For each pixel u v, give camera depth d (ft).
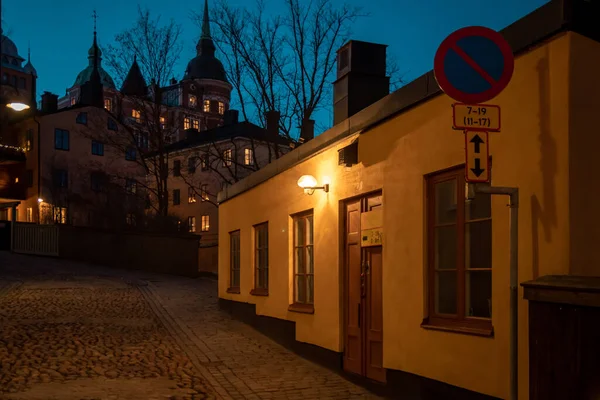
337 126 31.48
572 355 14.73
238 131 168.04
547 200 17.25
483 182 16.94
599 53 17.13
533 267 17.61
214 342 40.37
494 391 19.07
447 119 21.94
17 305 53.88
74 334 39.78
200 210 185.16
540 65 17.76
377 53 35.22
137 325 46.62
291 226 39.06
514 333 16.89
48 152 160.45
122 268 108.99
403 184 24.77
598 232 16.75
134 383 27.09
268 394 26.63
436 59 16.70
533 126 17.92
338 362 31.09
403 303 24.50
